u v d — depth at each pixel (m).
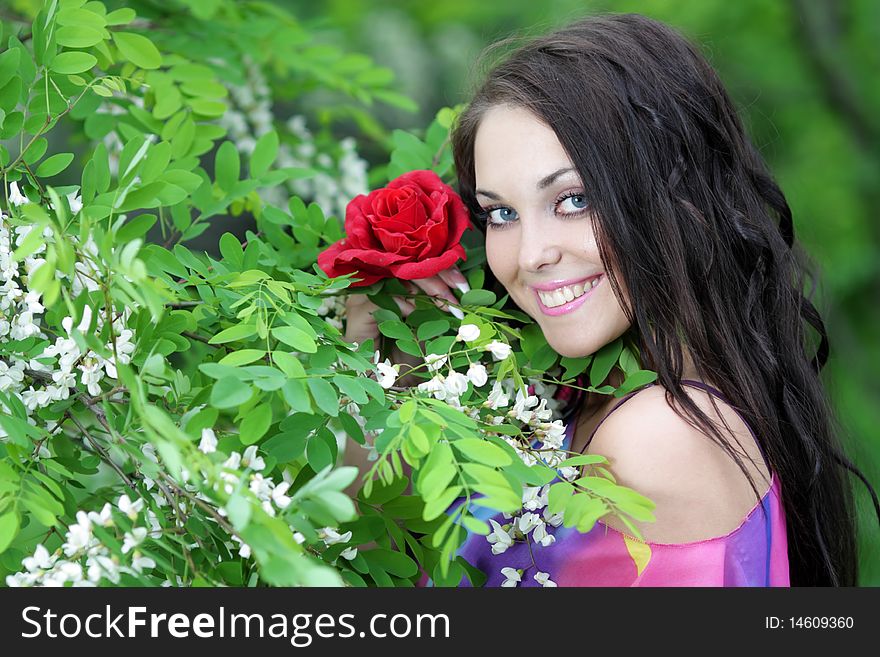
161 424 0.77
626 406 1.25
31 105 1.16
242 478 0.80
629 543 1.20
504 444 1.00
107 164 1.10
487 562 1.31
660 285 1.24
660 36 1.35
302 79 2.06
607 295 1.25
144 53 1.32
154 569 0.97
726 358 1.28
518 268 1.29
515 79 1.26
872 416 3.53
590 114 1.22
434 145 1.58
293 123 1.92
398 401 1.06
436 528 1.07
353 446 1.58
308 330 1.03
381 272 1.27
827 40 4.20
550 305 1.27
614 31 1.32
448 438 0.95
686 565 1.19
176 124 1.41
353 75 1.91
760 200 1.45
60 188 1.09
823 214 4.01
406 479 1.07
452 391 1.06
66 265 0.84
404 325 1.21
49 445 1.06
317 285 1.21
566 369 1.36
